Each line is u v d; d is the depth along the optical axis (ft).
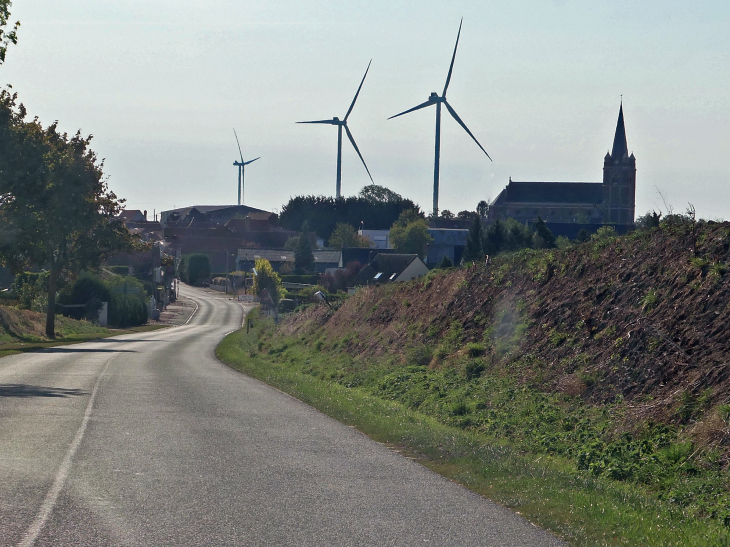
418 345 105.70
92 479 38.75
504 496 38.32
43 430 53.78
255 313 393.29
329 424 62.49
